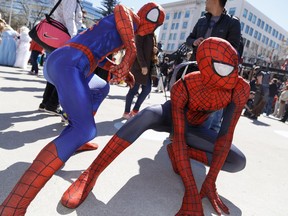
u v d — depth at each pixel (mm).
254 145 4320
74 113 1666
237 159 2236
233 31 3018
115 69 1764
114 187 2150
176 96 2045
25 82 6496
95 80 2373
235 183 2635
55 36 3195
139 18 2064
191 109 2146
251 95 9414
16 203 1444
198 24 3223
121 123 4023
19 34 10094
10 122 3217
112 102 5891
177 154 1997
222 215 2018
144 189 2207
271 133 5945
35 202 1769
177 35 61250
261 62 36250
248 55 57938
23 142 2689
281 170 3295
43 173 1502
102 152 2016
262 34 62969
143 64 3887
